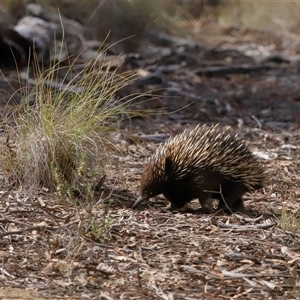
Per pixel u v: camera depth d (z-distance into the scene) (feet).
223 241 32.94
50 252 29.94
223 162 37.09
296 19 115.96
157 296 26.86
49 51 71.36
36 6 88.28
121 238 32.50
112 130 45.01
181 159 36.88
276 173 47.78
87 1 92.27
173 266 29.68
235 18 117.50
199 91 73.77
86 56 77.71
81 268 28.86
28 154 39.29
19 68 68.33
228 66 85.87
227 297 27.09
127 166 46.21
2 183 39.52
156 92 69.21
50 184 39.09
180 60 86.94
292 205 40.75
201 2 121.08
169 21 103.19
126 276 28.53
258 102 72.38
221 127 62.75
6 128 41.52
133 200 39.40
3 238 31.53
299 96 76.13
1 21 84.02
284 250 31.94
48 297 26.35
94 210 36.35
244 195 42.60
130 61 80.28
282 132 61.77
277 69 87.61
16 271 28.43
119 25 89.76
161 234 33.47
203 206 38.09
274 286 27.99
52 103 43.78
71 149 39.50
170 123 61.82
